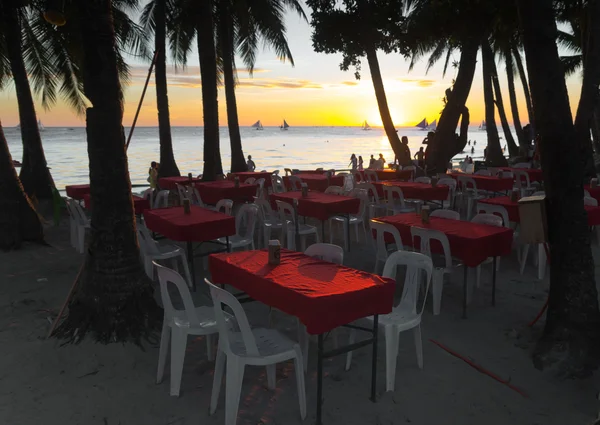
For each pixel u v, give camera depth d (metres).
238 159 15.77
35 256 6.95
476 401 3.23
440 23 12.77
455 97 13.06
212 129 12.72
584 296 3.60
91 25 4.06
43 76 15.43
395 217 5.82
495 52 20.86
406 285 3.82
